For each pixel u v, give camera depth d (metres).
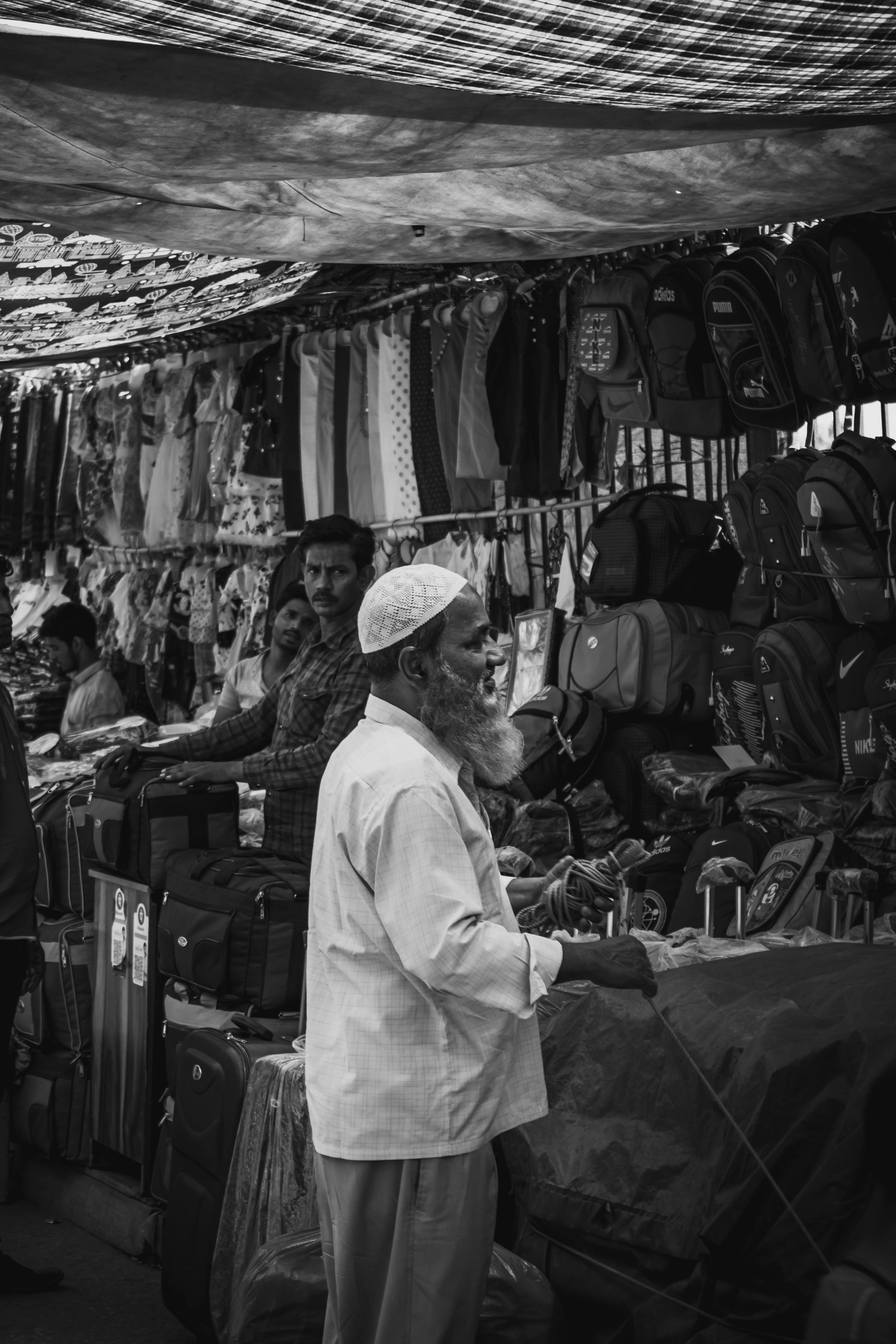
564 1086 3.07
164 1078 4.69
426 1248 2.35
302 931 4.10
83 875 5.23
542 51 2.87
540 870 5.23
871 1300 1.71
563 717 5.50
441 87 3.09
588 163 4.26
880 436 5.57
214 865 4.39
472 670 2.46
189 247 5.06
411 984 2.37
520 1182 3.11
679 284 5.52
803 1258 2.46
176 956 4.32
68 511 9.38
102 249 5.48
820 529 4.86
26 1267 4.48
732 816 5.04
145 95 3.43
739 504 5.50
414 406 6.98
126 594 9.01
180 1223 3.76
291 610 5.80
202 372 8.34
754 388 5.21
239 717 4.86
